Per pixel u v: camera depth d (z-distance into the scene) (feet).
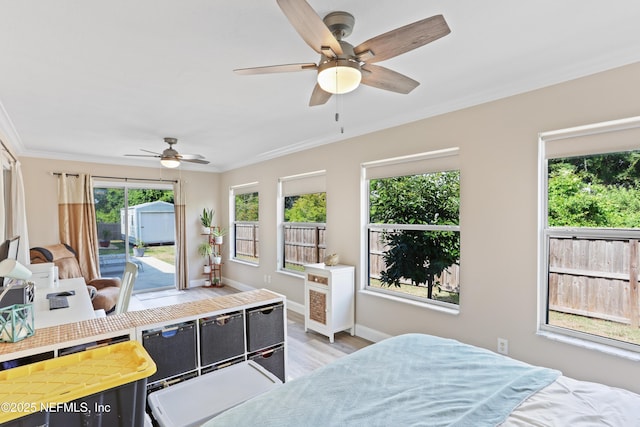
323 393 4.52
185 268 20.66
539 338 7.90
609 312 7.16
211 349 6.74
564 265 7.76
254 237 19.47
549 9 5.19
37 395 3.98
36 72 7.25
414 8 5.18
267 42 6.14
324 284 12.09
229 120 11.10
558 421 3.85
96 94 8.60
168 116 10.57
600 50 6.53
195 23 5.48
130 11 5.11
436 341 6.28
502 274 8.55
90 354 5.06
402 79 6.09
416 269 10.99
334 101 9.37
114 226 18.70
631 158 6.90
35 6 4.92
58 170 16.60
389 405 4.22
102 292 13.76
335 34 5.45
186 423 4.56
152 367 4.72
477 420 3.86
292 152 15.84
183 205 20.72
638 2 5.00
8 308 5.17
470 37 6.02
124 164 18.65
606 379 6.93
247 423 3.90
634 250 6.86
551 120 7.66
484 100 8.80
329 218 13.78
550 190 7.97
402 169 11.07
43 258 13.78
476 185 9.07
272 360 7.71
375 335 11.82
